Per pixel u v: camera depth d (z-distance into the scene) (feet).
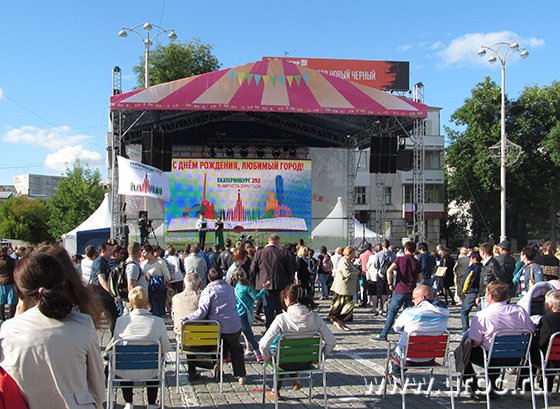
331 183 89.71
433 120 165.78
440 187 157.48
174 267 44.37
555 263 30.14
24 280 9.14
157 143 65.98
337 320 39.99
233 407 20.90
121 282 28.58
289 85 69.56
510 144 85.20
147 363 18.80
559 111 142.51
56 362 8.91
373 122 78.38
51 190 487.61
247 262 40.19
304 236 81.71
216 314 23.59
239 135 87.40
